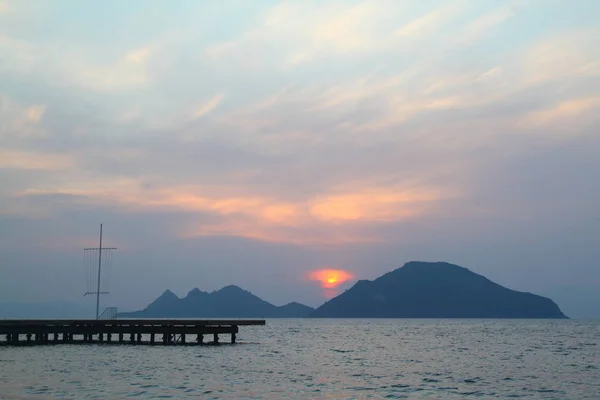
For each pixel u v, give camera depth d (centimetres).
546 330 18912
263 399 3788
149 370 5144
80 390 4000
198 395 3891
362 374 5222
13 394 3806
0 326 6994
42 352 6569
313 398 3859
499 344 10406
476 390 4272
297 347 9106
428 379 4881
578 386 4503
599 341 11462
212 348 7594
